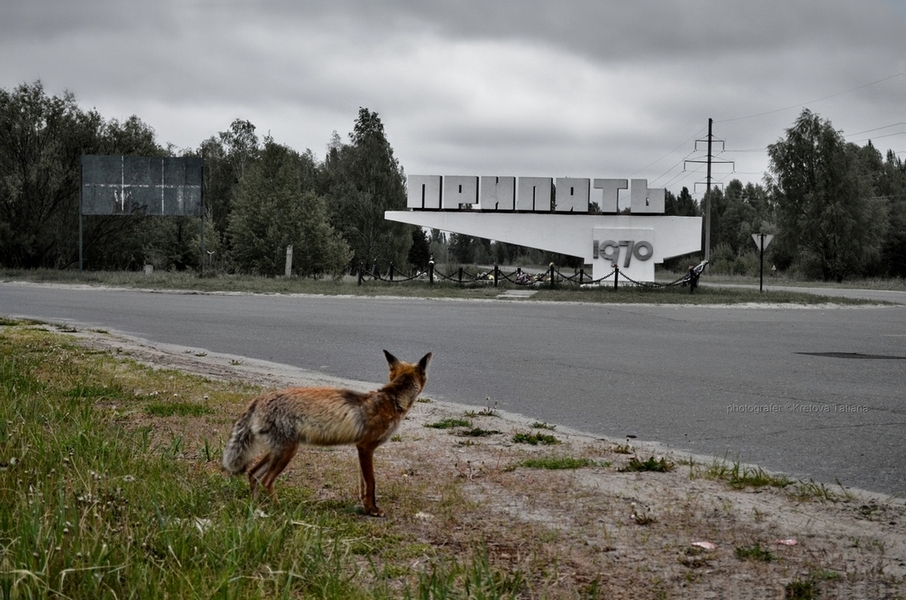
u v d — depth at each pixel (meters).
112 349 13.99
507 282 40.81
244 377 11.70
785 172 71.50
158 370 11.76
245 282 39.28
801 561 4.79
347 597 4.04
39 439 6.46
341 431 5.31
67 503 4.88
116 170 43.41
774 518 5.64
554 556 4.82
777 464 7.43
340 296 33.41
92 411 8.13
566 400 10.63
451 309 27.09
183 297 30.66
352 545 4.88
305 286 37.47
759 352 15.87
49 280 39.72
